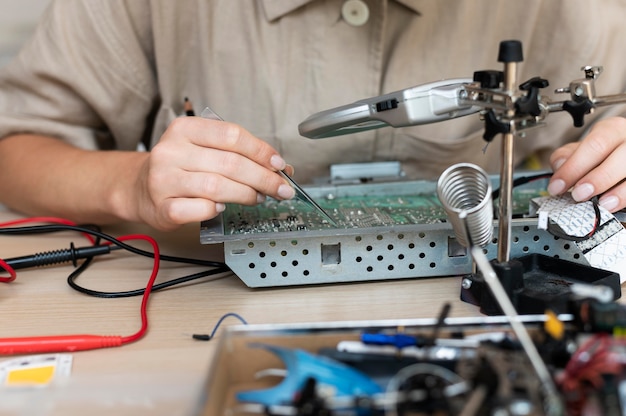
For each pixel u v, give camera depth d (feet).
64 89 4.19
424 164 4.57
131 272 2.95
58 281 2.86
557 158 3.15
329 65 4.22
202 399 1.48
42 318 2.45
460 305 2.46
